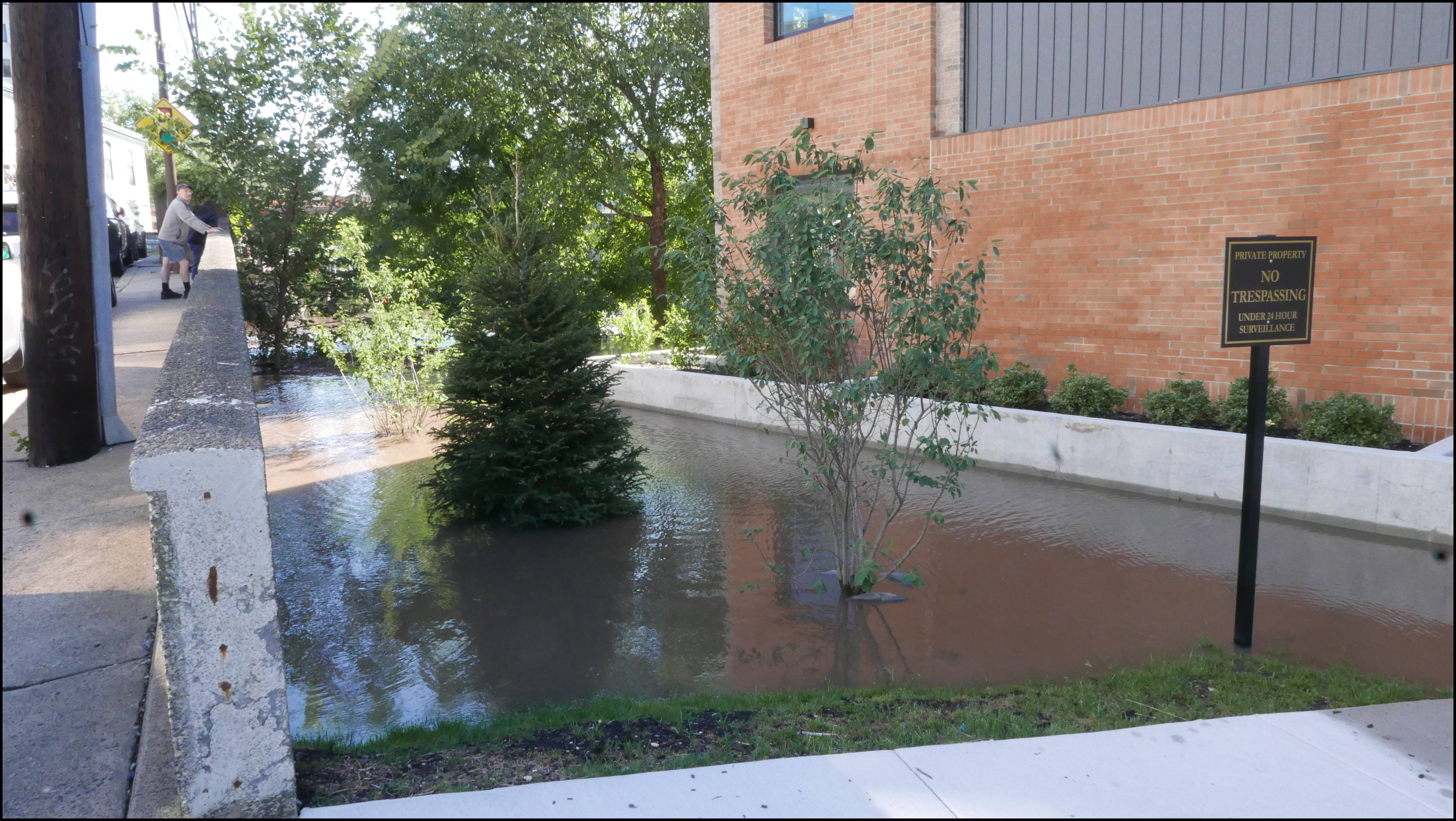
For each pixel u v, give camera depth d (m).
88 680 3.58
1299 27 8.70
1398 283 7.97
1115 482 8.59
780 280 5.89
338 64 16.05
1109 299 10.02
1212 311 9.22
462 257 20.19
